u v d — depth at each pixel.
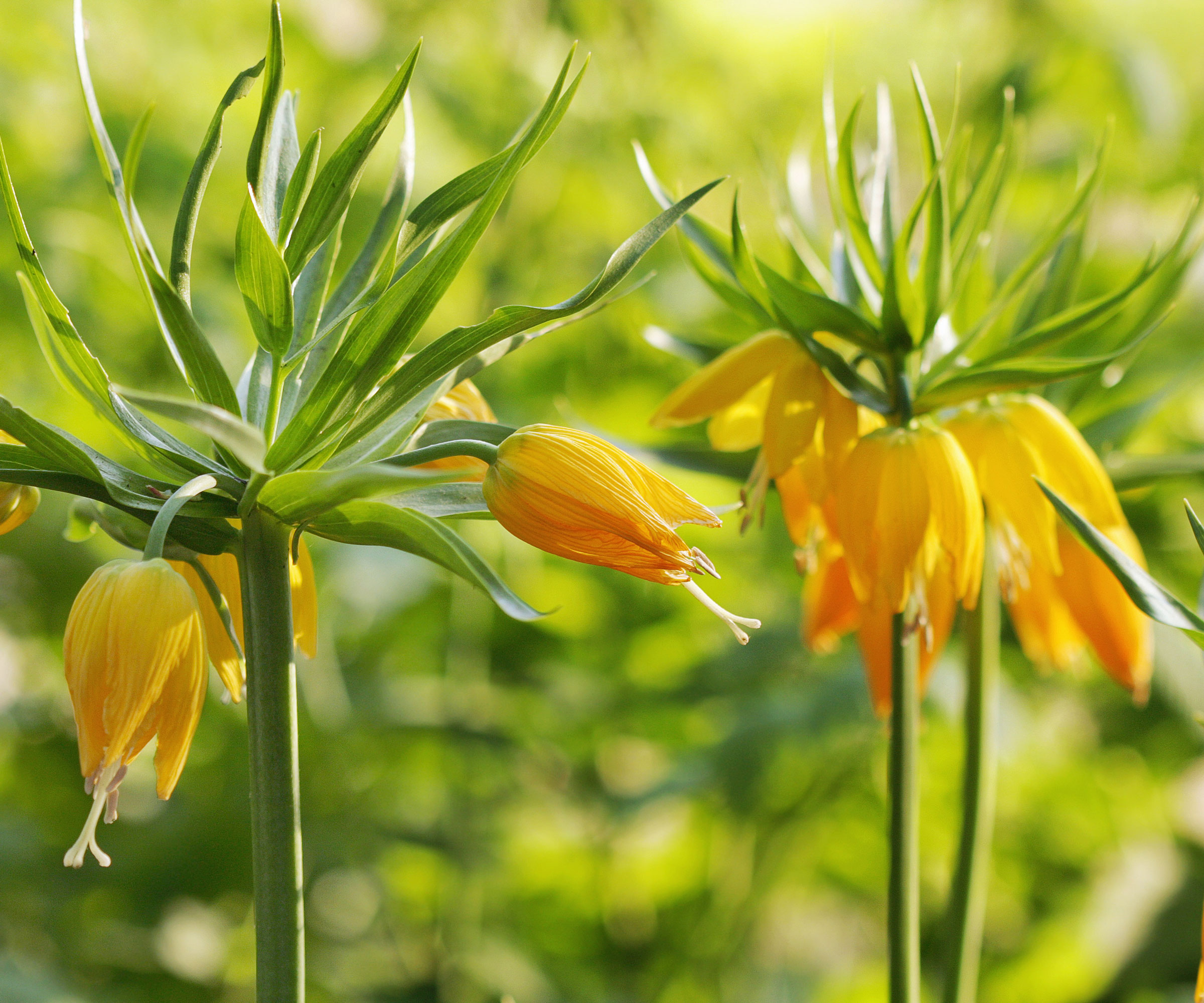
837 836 3.24
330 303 1.25
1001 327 1.39
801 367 1.35
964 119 3.30
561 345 3.10
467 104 3.01
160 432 1.22
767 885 2.87
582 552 1.23
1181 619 1.21
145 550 1.20
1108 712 3.14
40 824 3.00
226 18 3.24
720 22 3.55
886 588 1.31
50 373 2.78
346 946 2.89
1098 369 1.30
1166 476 1.40
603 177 3.13
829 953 3.39
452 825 2.88
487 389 3.00
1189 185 3.29
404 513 1.20
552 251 3.15
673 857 3.28
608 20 3.00
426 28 3.04
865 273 1.35
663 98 3.18
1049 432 1.35
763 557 3.11
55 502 2.86
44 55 3.02
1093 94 3.36
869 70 3.49
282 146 1.24
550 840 3.15
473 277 2.94
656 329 1.43
